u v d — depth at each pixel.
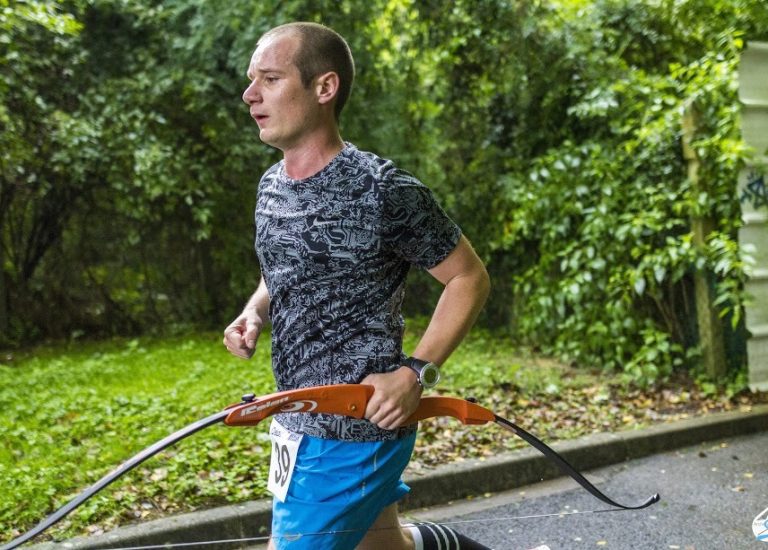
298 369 2.01
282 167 2.09
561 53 7.33
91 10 7.81
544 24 7.42
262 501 3.80
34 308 7.94
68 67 7.61
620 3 7.29
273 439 2.12
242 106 7.91
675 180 6.30
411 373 1.93
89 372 6.25
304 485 2.00
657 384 6.07
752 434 5.34
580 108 6.76
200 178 7.74
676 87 6.49
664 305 6.46
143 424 4.85
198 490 3.87
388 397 1.90
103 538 3.39
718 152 5.82
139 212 7.72
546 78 7.37
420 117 8.33
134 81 7.62
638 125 6.70
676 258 5.80
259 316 2.30
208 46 7.47
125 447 4.37
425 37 8.02
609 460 4.77
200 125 8.02
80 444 4.53
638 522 3.88
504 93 7.65
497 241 7.64
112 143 7.41
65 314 8.05
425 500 4.15
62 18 6.77
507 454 4.54
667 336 6.11
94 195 7.99
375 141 8.09
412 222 1.95
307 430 2.00
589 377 6.32
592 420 5.26
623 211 6.48
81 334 8.04
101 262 8.15
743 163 5.69
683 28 7.16
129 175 7.64
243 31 7.47
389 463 2.02
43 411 5.10
